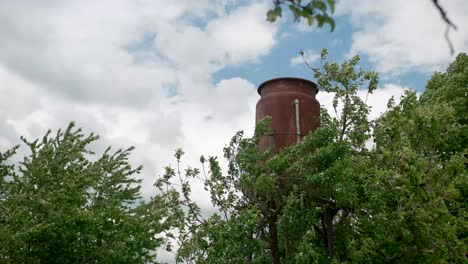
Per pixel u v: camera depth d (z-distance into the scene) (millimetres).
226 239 16453
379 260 15617
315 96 21531
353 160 18688
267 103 20719
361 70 20484
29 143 19203
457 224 16922
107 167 21703
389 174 15852
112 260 19188
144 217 20000
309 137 17312
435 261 15375
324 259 18031
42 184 18375
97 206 20906
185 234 17703
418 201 15484
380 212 16234
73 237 18875
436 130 19203
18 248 17484
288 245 18516
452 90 26016
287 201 16484
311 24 3012
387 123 19000
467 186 18484
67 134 19984
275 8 3062
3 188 18547
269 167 17531
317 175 15961
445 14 2771
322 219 20047
